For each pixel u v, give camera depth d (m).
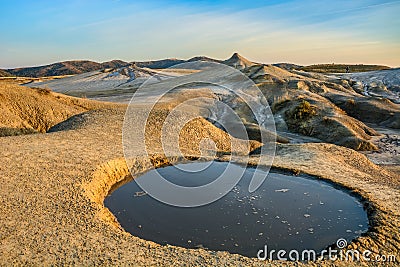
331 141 34.12
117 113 23.73
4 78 89.00
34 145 15.66
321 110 40.16
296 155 18.64
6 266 7.10
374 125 45.03
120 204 11.29
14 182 11.23
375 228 9.57
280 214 10.61
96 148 15.91
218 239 8.87
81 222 9.07
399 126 43.41
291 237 9.06
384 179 15.97
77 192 10.91
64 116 28.38
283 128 38.16
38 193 10.59
